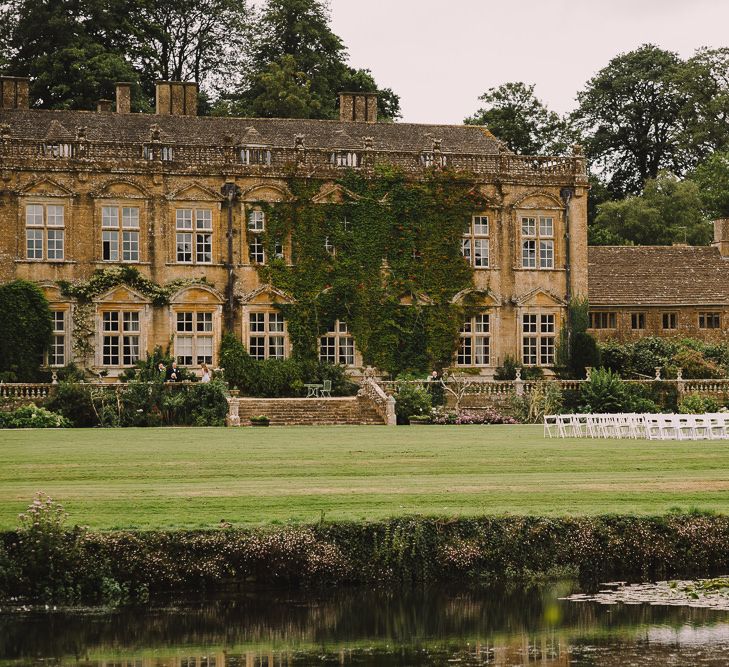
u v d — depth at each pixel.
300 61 103.06
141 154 69.31
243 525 29.84
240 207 70.25
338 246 71.38
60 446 46.09
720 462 41.78
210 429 57.31
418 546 30.16
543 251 74.25
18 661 25.02
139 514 31.09
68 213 68.12
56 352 68.00
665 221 105.31
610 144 116.06
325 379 69.25
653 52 115.62
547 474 38.62
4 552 28.22
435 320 72.31
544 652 25.50
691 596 29.28
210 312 69.69
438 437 51.91
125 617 27.55
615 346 76.31
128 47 97.00
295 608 28.30
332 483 36.31
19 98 73.56
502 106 109.75
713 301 82.00
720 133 112.69
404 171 72.19
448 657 25.38
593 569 30.73
